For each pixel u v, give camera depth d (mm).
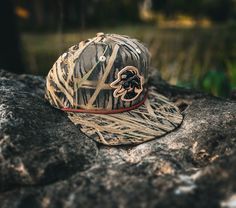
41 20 3742
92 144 558
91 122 591
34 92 736
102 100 595
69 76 599
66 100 607
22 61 1819
